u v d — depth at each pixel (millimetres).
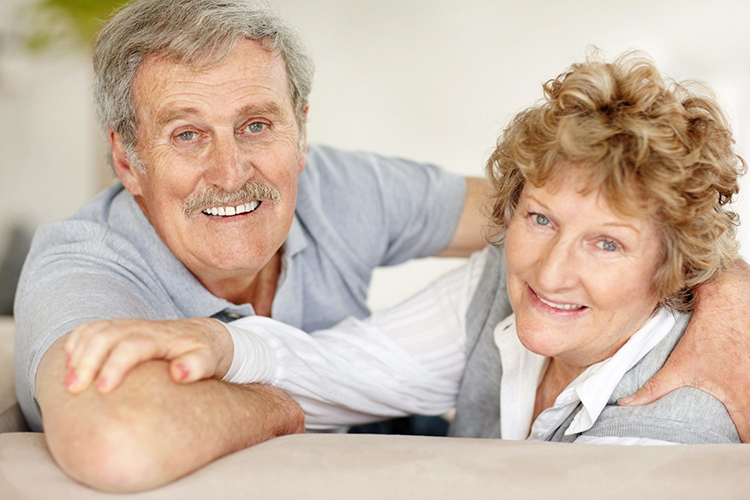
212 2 1106
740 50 4152
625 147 811
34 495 685
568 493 691
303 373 1067
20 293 1188
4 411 1226
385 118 4598
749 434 910
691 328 962
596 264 864
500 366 1190
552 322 922
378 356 1197
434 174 1618
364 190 1507
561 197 848
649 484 702
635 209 817
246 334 960
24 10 2932
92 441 679
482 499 685
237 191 1143
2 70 3400
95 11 2609
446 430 1644
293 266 1378
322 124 4598
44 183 3670
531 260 907
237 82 1108
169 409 721
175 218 1162
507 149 952
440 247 1630
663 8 4250
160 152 1134
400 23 4508
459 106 4562
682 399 910
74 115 3682
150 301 1154
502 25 4453
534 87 4492
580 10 4367
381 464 720
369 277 1538
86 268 1125
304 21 4512
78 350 747
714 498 693
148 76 1108
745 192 3658
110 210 1283
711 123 852
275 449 754
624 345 965
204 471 711
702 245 875
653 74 844
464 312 1239
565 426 1033
